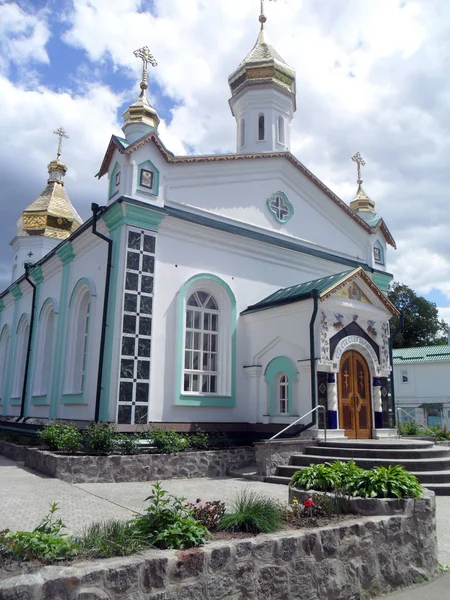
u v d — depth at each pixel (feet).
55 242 95.50
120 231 44.88
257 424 48.16
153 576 13.12
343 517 18.98
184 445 40.68
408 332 168.86
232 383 49.55
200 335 49.62
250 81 65.10
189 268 48.62
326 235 62.39
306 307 46.06
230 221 52.70
